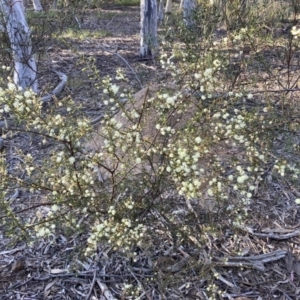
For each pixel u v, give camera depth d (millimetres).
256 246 2547
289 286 2316
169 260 2307
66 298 2229
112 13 12547
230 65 4043
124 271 2348
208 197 2520
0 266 2430
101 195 2160
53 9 6043
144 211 2242
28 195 2955
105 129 2047
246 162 2959
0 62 4445
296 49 5012
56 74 5480
